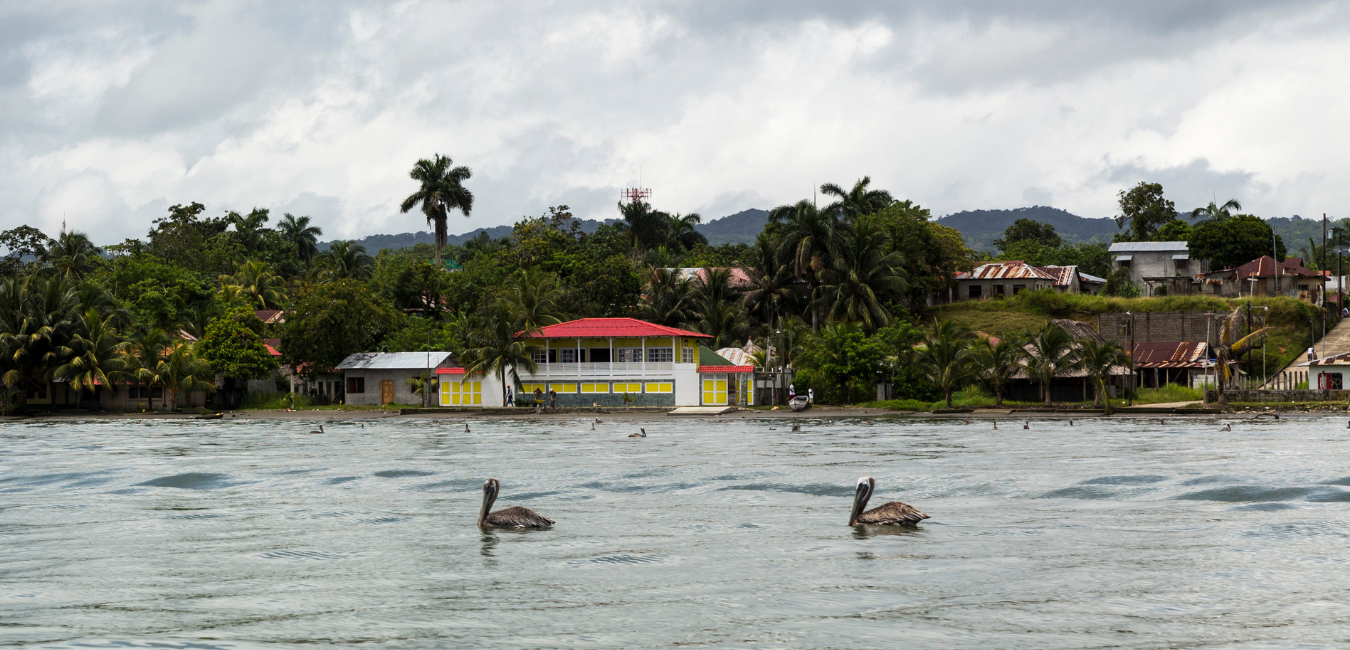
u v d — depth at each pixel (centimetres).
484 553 1541
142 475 2764
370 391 7875
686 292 9331
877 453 3331
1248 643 1004
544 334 7412
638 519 1875
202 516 1978
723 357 7762
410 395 7806
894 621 1100
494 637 1052
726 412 6838
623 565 1437
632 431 5022
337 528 1808
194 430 5453
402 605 1203
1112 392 7050
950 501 2081
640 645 1015
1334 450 3272
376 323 8256
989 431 4666
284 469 2919
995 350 6700
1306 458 2936
